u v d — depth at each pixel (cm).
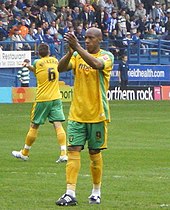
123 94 4422
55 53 4475
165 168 1745
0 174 1620
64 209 1198
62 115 1870
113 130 2741
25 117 3228
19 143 2302
